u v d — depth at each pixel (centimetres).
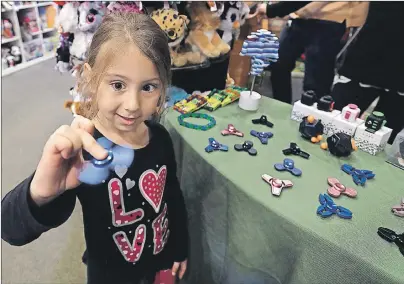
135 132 66
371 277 57
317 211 68
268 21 225
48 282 117
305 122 95
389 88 134
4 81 270
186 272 107
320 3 166
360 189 77
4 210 49
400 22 124
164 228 77
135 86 55
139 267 75
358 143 92
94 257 72
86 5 117
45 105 237
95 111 59
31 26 306
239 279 85
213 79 138
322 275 64
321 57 177
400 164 87
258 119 104
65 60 135
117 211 65
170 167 76
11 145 188
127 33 54
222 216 85
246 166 82
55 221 50
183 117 102
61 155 43
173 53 120
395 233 62
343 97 145
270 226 70
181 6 123
